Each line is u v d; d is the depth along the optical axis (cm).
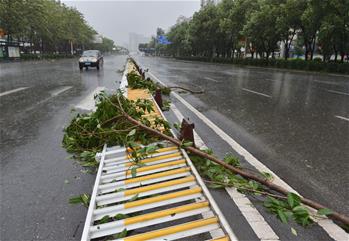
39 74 1945
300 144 516
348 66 2325
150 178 333
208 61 5422
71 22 6650
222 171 373
